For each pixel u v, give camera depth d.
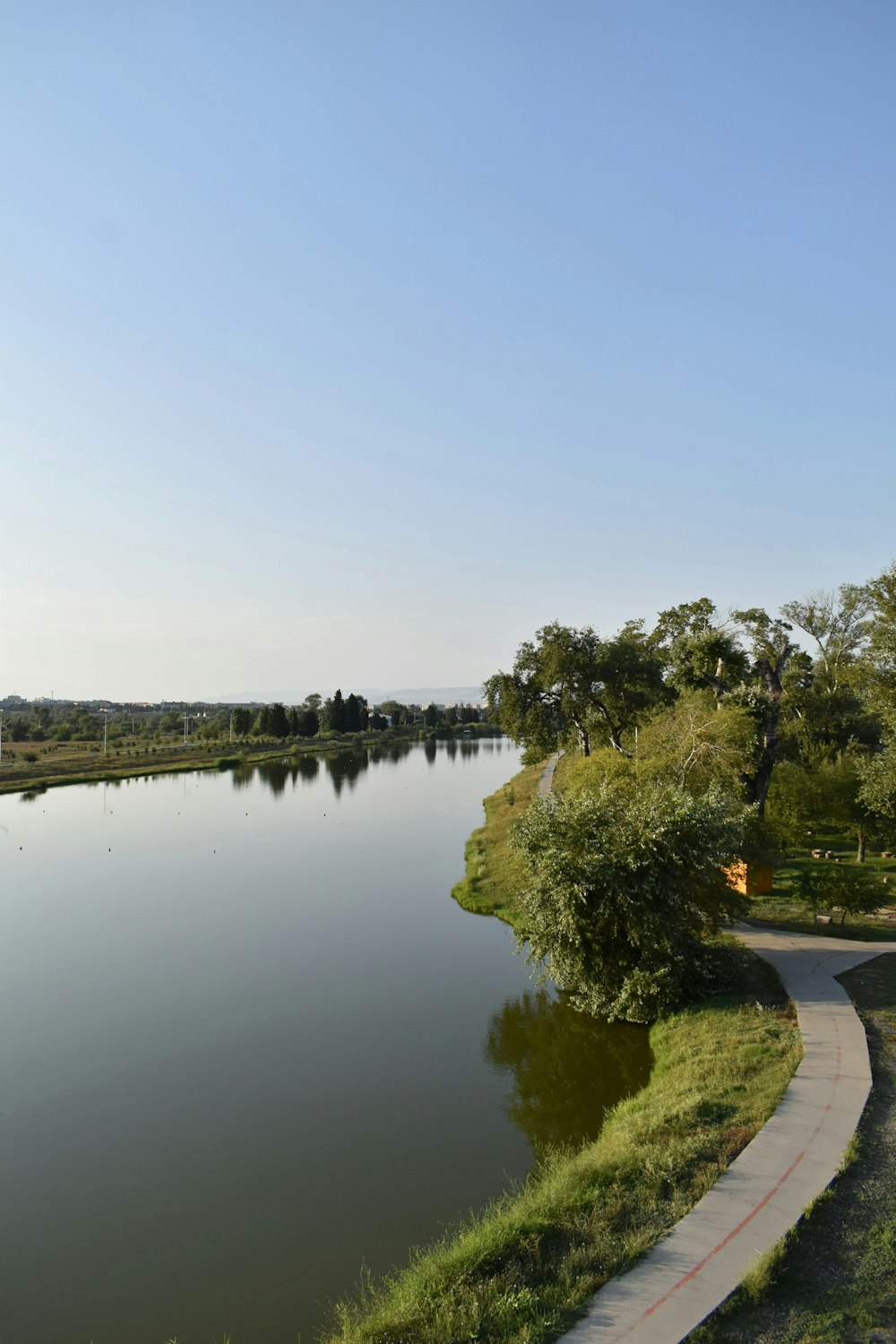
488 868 34.62
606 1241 8.59
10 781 73.62
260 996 20.94
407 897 31.78
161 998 20.89
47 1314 9.80
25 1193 12.48
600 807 19.03
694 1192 9.34
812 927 22.14
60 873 37.03
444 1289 8.27
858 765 29.69
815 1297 7.40
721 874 18.72
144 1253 10.94
